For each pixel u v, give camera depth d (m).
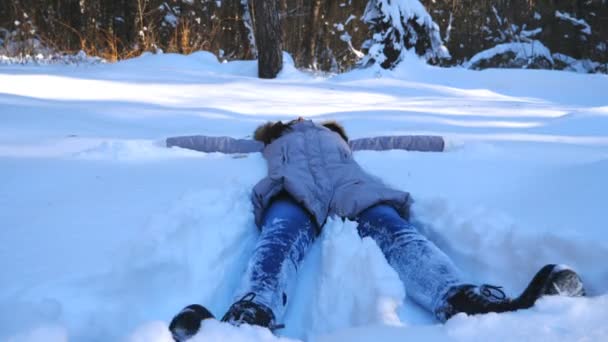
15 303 1.73
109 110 5.08
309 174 2.77
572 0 15.85
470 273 2.31
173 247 2.19
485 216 2.49
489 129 4.77
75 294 1.84
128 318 1.82
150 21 15.03
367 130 4.68
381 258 2.15
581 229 2.30
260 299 1.88
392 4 11.17
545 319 1.63
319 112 5.75
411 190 2.99
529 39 16.05
